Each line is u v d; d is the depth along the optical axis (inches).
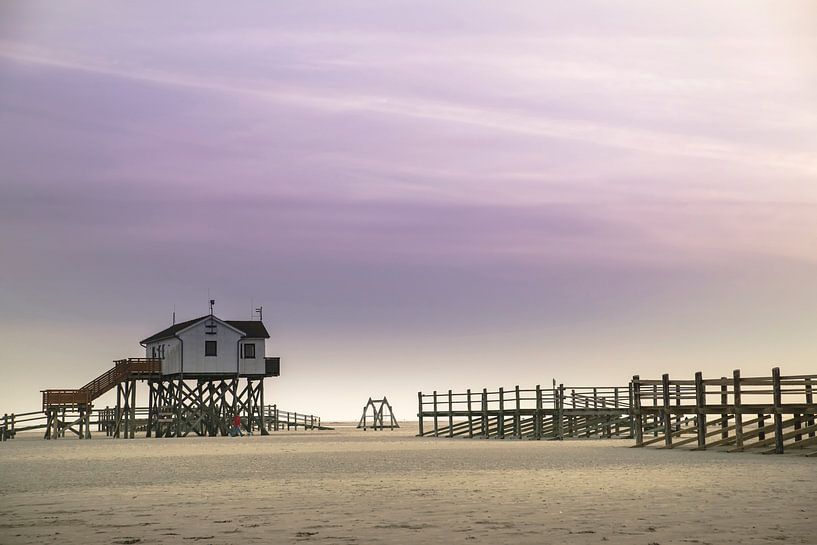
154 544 553.6
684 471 1085.1
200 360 2910.9
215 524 635.5
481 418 2549.2
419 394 2812.5
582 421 2377.0
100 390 2824.8
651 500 761.0
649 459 1332.4
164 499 810.2
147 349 3164.4
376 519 652.7
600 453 1534.2
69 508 741.3
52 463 1396.4
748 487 873.5
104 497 833.5
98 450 1868.8
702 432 1572.3
